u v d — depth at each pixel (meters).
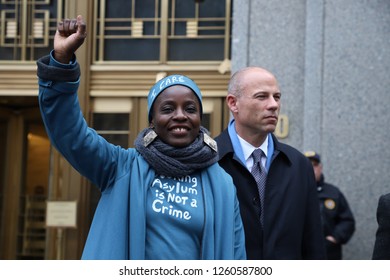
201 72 7.20
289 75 6.86
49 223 7.36
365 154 6.66
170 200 2.78
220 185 2.89
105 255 2.72
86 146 2.74
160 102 2.85
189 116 2.84
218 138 3.91
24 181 8.02
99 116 7.35
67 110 2.69
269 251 3.69
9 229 7.99
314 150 6.69
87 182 7.40
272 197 3.76
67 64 2.66
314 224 3.91
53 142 2.76
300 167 3.90
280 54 6.87
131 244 2.72
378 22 6.71
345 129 6.68
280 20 6.90
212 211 2.82
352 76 6.70
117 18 7.36
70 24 2.68
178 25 7.30
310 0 6.77
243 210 3.73
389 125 6.64
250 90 3.74
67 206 7.34
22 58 7.40
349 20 6.73
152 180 2.81
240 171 3.77
